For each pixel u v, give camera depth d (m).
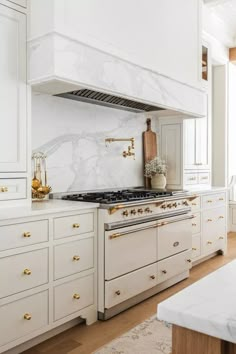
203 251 4.12
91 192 3.39
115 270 2.61
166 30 3.36
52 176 3.03
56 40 2.22
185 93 3.63
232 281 0.90
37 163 2.89
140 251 2.87
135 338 2.31
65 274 2.33
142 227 2.87
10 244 2.00
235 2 4.68
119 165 3.76
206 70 4.62
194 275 3.71
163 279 3.16
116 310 2.70
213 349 0.68
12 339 2.02
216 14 5.07
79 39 2.38
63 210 2.29
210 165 4.75
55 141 3.04
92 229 2.54
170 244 3.26
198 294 0.81
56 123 3.05
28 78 2.36
